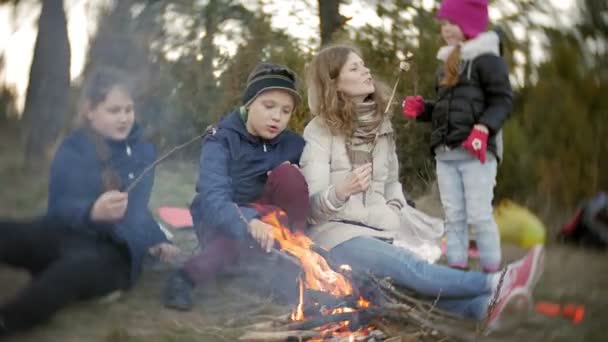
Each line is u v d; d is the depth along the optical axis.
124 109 2.55
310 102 2.90
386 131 2.88
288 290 2.50
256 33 5.19
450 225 3.14
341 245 2.59
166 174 4.47
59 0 3.91
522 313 2.38
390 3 4.86
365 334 2.17
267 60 5.10
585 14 4.37
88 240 2.41
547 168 4.00
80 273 2.25
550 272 3.01
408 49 4.69
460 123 3.09
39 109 3.61
